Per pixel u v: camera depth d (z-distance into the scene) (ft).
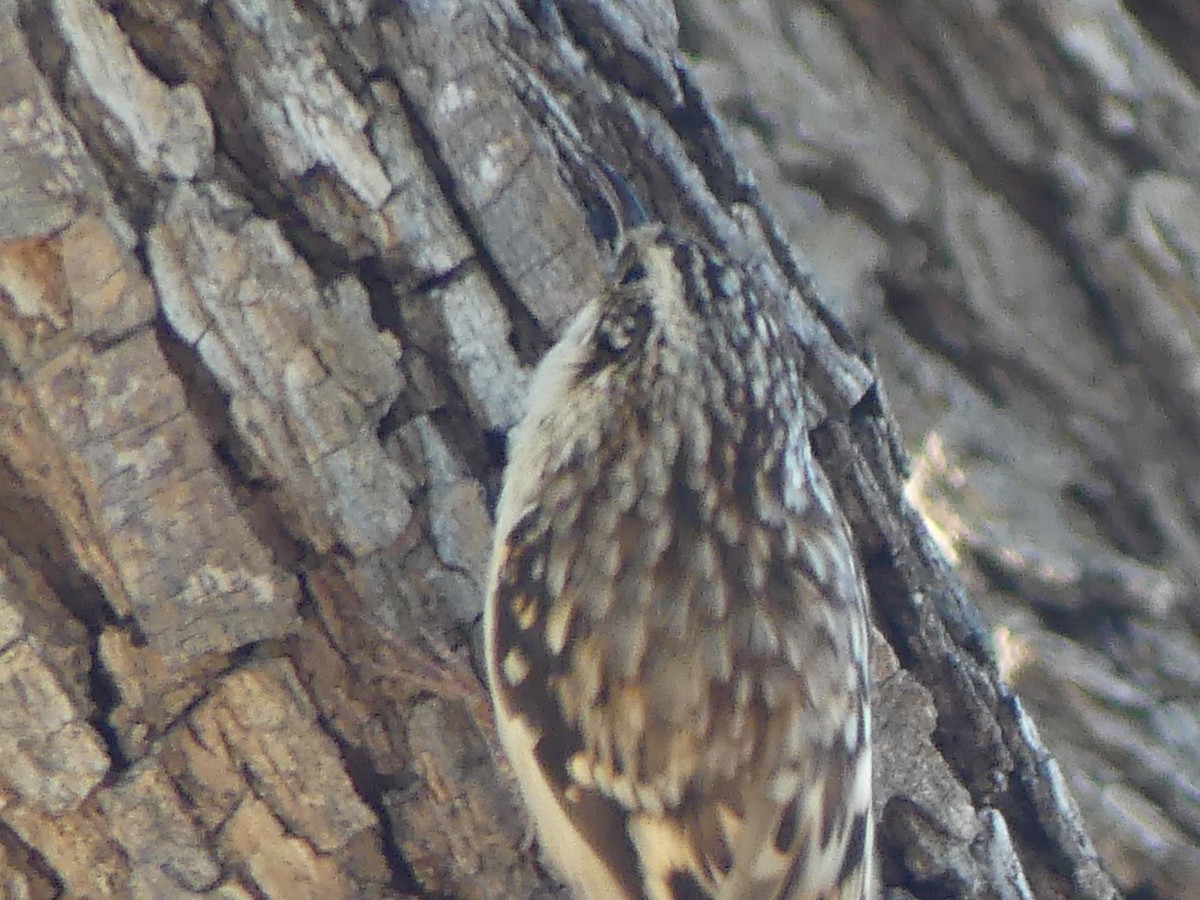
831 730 7.79
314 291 7.78
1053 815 7.93
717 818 7.78
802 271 7.92
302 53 7.76
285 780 7.79
